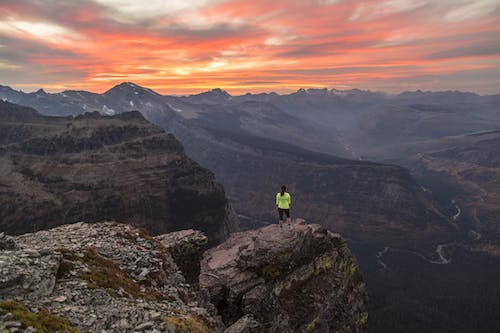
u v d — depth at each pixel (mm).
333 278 42250
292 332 33844
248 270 35125
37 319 12273
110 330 13734
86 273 17516
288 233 39469
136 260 21953
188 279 28688
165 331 14664
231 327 22453
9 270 14398
